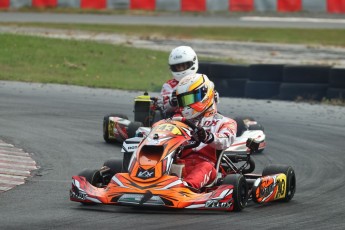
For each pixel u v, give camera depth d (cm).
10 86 4122
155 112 2559
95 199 1608
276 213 1688
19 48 5222
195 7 7875
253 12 7944
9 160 2303
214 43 6322
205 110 1786
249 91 4191
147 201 1568
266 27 7200
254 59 5509
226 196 1605
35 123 3061
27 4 7819
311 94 4062
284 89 4106
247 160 1958
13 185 1981
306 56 5753
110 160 1852
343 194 1978
